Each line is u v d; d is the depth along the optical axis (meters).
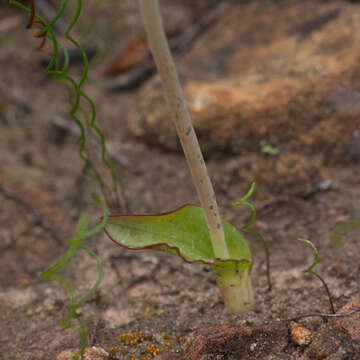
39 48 0.46
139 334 0.47
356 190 0.53
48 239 0.54
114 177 0.52
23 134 0.60
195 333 0.46
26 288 0.51
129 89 0.67
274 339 0.45
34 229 0.54
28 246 0.53
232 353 0.45
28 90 0.67
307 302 0.47
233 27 0.66
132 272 0.51
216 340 0.45
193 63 0.63
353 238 0.50
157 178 0.57
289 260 0.50
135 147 0.59
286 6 0.65
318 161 0.54
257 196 0.54
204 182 0.43
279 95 0.56
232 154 0.56
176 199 0.56
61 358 0.46
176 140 0.58
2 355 0.47
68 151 0.59
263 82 0.57
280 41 0.60
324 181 0.54
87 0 0.82
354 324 0.45
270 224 0.52
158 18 0.41
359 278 0.48
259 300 0.48
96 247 0.53
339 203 0.53
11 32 0.76
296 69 0.57
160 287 0.50
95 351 0.46
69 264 0.52
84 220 0.43
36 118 0.62
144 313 0.48
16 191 0.56
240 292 0.46
